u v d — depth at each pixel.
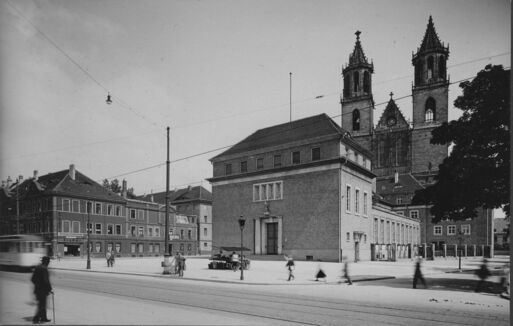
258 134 60.88
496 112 19.03
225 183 58.31
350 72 97.75
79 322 10.47
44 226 63.75
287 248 50.00
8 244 31.70
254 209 54.31
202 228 93.25
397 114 95.31
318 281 23.39
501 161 19.03
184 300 15.05
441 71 92.00
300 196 49.81
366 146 94.69
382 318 11.79
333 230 46.44
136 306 13.36
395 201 89.75
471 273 31.78
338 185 46.78
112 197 73.50
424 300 15.74
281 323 10.94
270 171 53.16
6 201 44.47
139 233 78.94
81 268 36.66
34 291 10.48
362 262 48.62
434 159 89.69
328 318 11.71
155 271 31.59
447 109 90.00
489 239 79.12
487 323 11.32
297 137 52.78
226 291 18.23
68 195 65.50
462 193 20.09
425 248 64.44
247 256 53.50
